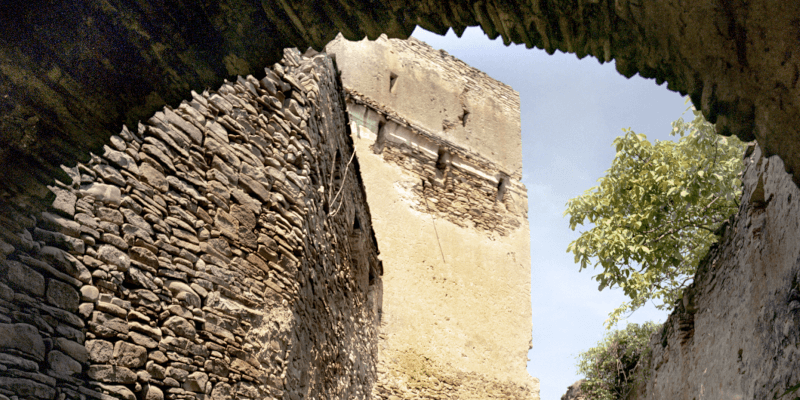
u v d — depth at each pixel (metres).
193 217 4.03
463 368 12.99
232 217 4.38
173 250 3.79
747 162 5.83
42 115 2.84
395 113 14.84
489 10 2.61
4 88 2.71
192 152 4.16
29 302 2.92
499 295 14.38
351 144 8.32
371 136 14.35
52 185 3.09
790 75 2.13
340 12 2.81
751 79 2.24
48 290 3.01
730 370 5.64
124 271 3.44
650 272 7.73
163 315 3.60
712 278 6.56
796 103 2.17
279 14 2.85
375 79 14.88
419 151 14.88
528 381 13.74
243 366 4.07
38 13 2.61
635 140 7.72
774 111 2.25
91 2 2.63
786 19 2.04
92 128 2.99
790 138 2.26
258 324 4.33
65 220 3.20
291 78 5.56
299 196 5.25
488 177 15.78
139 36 2.79
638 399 9.26
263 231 4.66
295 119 5.46
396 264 13.32
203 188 4.18
